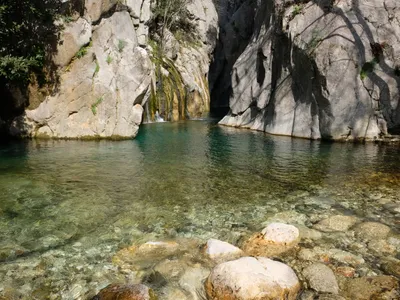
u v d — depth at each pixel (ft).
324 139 53.36
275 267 15.79
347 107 51.78
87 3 48.73
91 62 49.03
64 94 48.24
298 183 31.04
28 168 34.35
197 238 20.07
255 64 71.20
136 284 14.74
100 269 16.69
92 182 30.48
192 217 23.30
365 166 37.09
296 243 19.12
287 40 61.41
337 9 55.72
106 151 43.06
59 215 23.22
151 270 16.62
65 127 48.96
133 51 53.26
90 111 49.52
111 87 50.26
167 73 86.94
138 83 52.90
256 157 41.34
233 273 14.79
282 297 14.15
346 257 17.74
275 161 39.34
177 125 72.33
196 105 95.20
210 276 15.38
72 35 47.24
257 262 15.85
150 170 34.76
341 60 52.24
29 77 46.55
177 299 14.53
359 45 52.65
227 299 14.15
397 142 49.83
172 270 16.55
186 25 119.85
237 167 36.50
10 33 44.47
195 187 29.73
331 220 22.21
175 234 20.66
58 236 20.18
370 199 26.81
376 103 51.52
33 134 49.14
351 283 15.49
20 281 15.64
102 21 51.47
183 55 108.37
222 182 31.19
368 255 18.01
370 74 51.67
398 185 30.37
